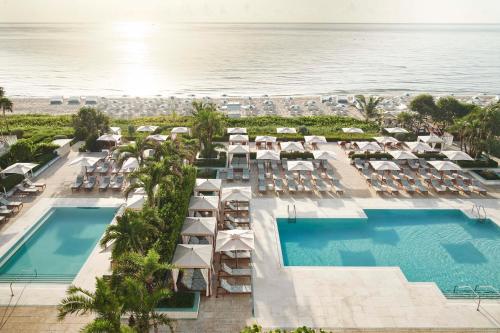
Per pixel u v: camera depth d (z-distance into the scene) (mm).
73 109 59688
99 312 11945
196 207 22547
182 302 16562
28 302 17016
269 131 43781
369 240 23078
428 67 118938
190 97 67188
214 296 17531
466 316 16531
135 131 41469
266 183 30344
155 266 14016
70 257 20969
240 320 16156
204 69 111375
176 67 115312
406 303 17203
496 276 19828
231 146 33625
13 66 116875
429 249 22188
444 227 24625
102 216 25359
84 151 37031
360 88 85562
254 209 26016
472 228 24531
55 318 16062
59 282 18641
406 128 46062
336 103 62562
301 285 18297
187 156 27297
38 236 23016
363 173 31812
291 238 23203
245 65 119875
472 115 36375
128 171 30609
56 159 34719
